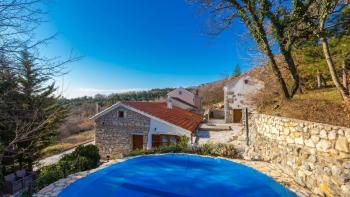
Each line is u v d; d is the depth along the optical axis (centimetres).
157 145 1916
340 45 1270
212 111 3678
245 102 2762
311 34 1020
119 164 1070
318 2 928
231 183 958
